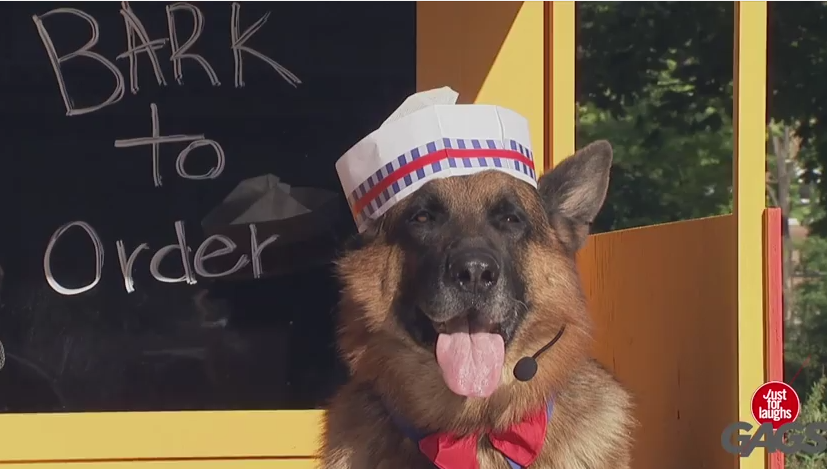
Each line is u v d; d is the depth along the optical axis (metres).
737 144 1.43
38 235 1.71
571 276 1.44
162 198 1.73
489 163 1.39
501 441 1.37
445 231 1.37
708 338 1.52
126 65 1.71
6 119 1.70
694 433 1.57
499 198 1.39
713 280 1.50
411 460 1.39
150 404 1.74
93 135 1.71
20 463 1.70
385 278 1.41
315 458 1.53
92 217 1.72
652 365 1.73
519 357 1.39
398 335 1.40
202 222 1.74
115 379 1.73
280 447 1.73
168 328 1.74
